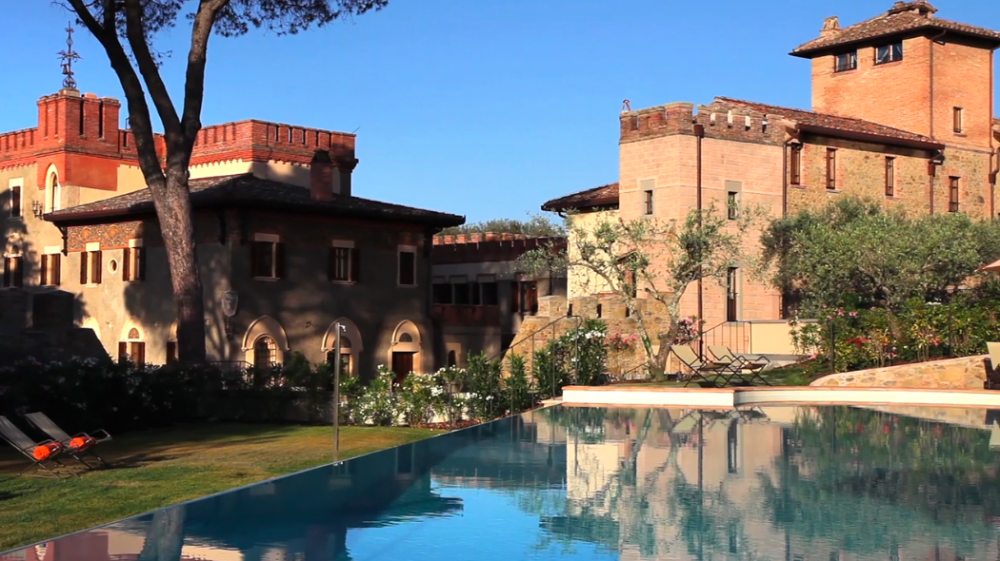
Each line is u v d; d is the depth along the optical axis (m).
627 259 28.78
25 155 41.75
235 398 24.41
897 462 13.34
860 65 39.69
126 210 35.28
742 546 8.76
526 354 29.84
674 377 27.70
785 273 31.95
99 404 21.84
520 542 8.94
